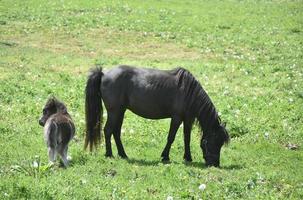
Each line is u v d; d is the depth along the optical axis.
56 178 12.10
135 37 33.62
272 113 19.52
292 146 16.67
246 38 34.69
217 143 13.85
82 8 40.22
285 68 27.47
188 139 14.32
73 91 21.06
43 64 26.44
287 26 38.44
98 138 14.04
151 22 37.31
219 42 33.41
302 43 34.06
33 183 11.71
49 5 40.47
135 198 11.37
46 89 21.16
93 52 29.98
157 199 11.44
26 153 14.02
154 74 14.10
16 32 33.00
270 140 17.06
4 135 15.53
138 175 12.84
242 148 16.19
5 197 11.00
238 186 12.38
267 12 43.09
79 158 13.75
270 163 14.91
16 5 39.69
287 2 48.16
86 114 14.02
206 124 13.81
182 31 35.59
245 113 19.42
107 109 14.12
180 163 13.88
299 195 12.35
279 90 23.53
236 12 42.56
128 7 41.41
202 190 11.93
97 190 11.57
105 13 39.22
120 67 14.20
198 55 30.36
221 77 25.47
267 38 34.91
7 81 22.19
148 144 15.84
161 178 12.72
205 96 13.88
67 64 26.77
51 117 13.02
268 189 12.48
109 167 13.23
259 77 25.77
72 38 32.72
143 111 14.15
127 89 14.05
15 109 18.16
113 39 32.94
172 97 13.98
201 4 45.00
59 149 12.95
